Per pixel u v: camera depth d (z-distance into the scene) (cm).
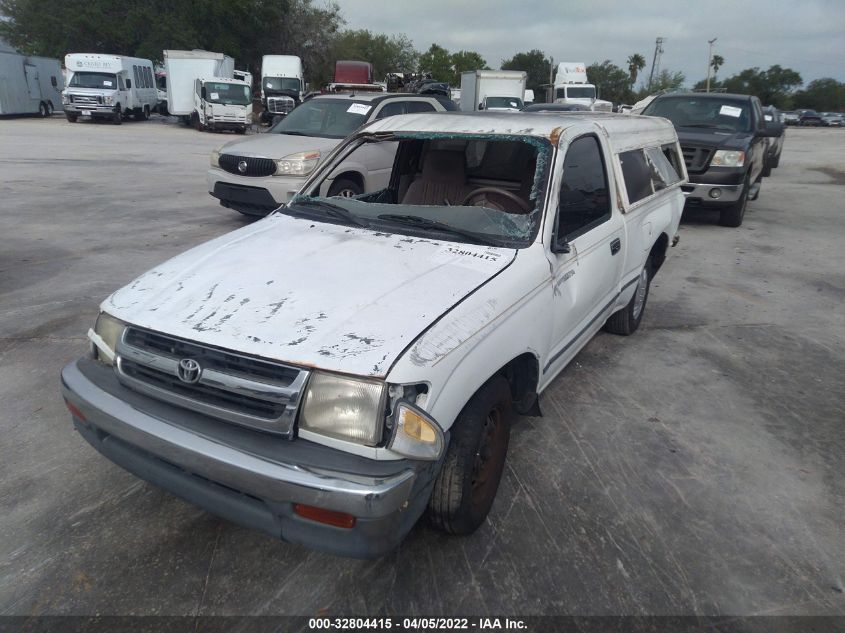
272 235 334
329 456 223
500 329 274
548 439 385
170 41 3741
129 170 1429
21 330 508
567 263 344
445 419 242
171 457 235
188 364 241
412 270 288
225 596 260
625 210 433
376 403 222
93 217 932
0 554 276
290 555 282
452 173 429
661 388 458
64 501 312
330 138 885
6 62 2720
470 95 2978
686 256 844
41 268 671
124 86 2878
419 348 235
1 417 384
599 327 446
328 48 4972
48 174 1313
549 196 332
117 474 334
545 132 357
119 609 251
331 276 280
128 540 288
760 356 520
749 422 414
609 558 288
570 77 3675
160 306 267
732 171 969
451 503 268
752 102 1090
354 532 220
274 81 3062
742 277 749
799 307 645
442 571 277
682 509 324
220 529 297
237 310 256
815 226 1058
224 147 869
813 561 292
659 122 573
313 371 228
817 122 6300
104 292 602
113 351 270
